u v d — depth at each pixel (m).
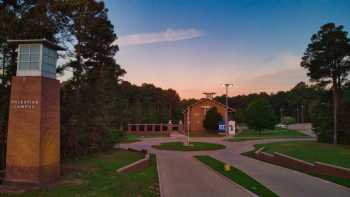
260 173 18.64
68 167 17.23
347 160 20.92
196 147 36.75
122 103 36.69
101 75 26.12
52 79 14.00
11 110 13.20
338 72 36.16
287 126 89.88
